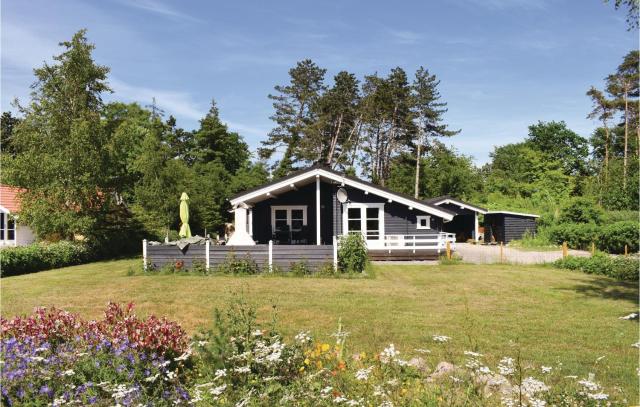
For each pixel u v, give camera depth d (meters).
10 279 18.09
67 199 25.98
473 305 11.99
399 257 24.02
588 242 32.84
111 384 4.80
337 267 17.52
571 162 68.88
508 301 12.60
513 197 60.72
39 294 14.03
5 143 47.94
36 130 26.56
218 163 52.81
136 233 31.06
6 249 20.88
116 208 30.14
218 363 5.21
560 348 8.16
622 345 8.32
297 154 56.84
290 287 14.59
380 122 59.00
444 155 58.75
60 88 26.98
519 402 4.37
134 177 31.64
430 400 4.50
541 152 69.44
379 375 5.01
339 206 25.25
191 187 37.59
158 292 13.88
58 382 4.87
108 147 27.06
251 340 5.57
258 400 4.68
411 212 25.22
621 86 55.53
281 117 57.47
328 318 10.42
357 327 9.60
